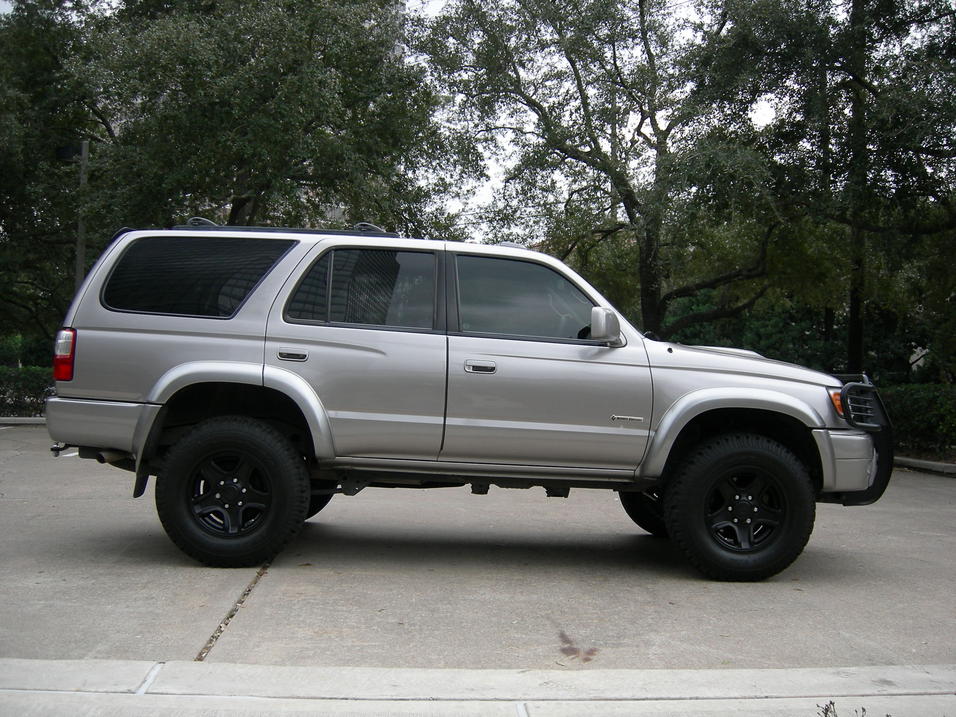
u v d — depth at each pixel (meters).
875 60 15.86
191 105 17.20
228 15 17.61
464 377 6.03
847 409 6.18
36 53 22.20
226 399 6.36
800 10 15.73
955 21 15.17
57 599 5.15
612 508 9.36
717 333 32.75
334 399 5.99
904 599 5.70
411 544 7.09
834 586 6.04
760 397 6.09
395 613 5.07
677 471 6.09
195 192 18.50
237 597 5.28
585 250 22.48
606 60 20.19
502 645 4.57
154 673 3.91
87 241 22.41
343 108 18.02
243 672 3.96
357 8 17.91
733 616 5.22
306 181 19.42
